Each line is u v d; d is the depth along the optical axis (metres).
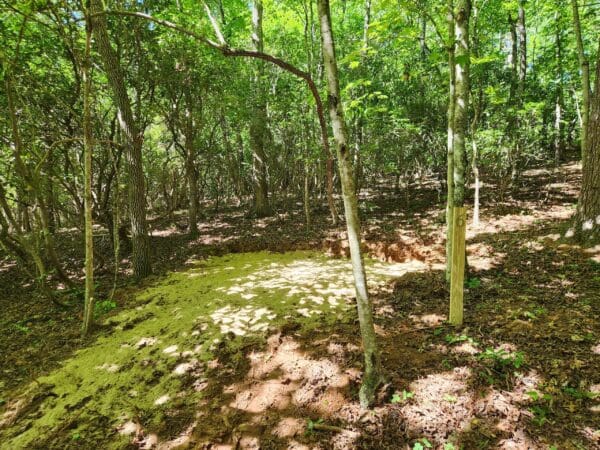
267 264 6.51
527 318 3.19
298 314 3.99
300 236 7.90
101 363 3.54
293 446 2.35
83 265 7.17
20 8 3.65
